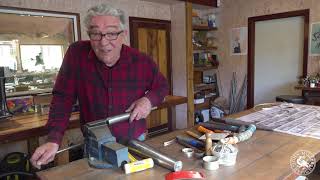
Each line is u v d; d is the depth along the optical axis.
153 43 4.00
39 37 2.87
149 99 1.31
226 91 4.84
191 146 1.29
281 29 4.07
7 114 2.37
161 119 4.25
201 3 4.25
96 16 1.15
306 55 3.80
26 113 2.67
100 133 1.09
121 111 1.40
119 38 1.23
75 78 1.40
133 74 1.42
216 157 1.07
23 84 2.79
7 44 2.66
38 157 1.06
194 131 1.53
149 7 3.91
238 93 4.67
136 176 0.98
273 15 4.06
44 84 2.95
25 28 2.76
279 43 4.12
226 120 1.67
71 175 1.02
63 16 3.01
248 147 1.27
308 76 3.69
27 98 2.71
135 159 1.08
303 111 1.97
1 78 2.29
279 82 4.20
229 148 1.10
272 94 4.30
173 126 4.23
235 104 4.70
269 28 4.20
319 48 3.67
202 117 4.46
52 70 2.99
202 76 4.98
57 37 2.99
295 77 4.00
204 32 4.83
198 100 4.46
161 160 1.04
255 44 4.39
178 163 1.01
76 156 2.56
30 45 2.81
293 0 3.85
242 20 4.44
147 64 1.48
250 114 1.93
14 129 2.16
